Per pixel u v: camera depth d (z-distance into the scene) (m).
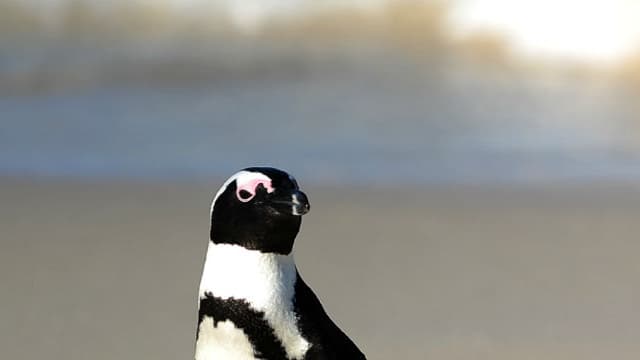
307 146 59.34
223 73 74.88
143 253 40.81
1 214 45.88
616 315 35.16
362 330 33.12
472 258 40.97
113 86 71.69
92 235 43.03
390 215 46.75
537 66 78.25
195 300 35.53
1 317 33.69
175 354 30.98
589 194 50.75
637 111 67.75
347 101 68.81
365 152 57.97
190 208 47.62
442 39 80.56
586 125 64.12
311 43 80.19
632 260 41.06
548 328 33.69
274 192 17.58
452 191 50.91
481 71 76.88
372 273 38.84
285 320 17.88
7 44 76.94
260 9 81.81
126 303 35.16
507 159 57.31
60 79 72.38
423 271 39.25
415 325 33.66
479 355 31.28
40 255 40.31
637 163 56.56
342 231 44.19
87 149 57.25
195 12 81.19
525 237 43.91
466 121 64.75
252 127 62.66
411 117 65.50
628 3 79.75
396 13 81.75
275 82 73.25
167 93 70.31
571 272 39.53
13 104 66.38
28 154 56.16
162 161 55.88
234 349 17.97
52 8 79.69
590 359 31.14
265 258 17.83
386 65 76.50
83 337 32.12
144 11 80.94
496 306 35.72
